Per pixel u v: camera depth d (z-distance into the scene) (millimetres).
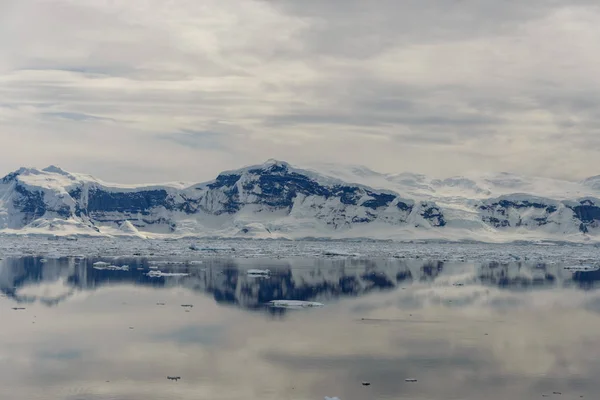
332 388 76625
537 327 110500
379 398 73500
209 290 151625
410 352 92125
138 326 107375
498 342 98688
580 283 180625
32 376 80500
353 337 100500
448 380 80000
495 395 75062
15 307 125750
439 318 117250
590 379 81125
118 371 82375
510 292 156125
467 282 179500
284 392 75125
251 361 86938
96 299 136250
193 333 102500
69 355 89562
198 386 77062
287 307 127438
